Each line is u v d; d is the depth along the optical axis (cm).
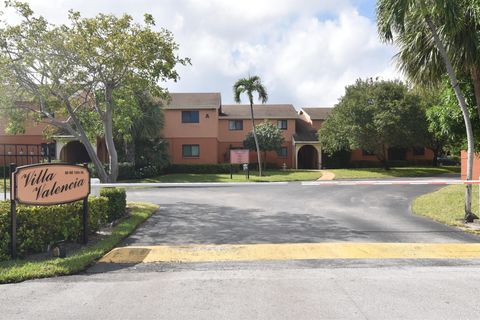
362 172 3416
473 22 1027
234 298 520
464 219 1087
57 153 3222
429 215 1208
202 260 730
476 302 500
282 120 4169
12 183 704
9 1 1144
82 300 516
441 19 1011
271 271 653
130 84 1295
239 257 751
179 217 1207
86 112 1523
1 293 546
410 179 2827
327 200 1631
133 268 680
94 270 668
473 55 1038
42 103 1305
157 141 3188
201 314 465
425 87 1202
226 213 1285
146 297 527
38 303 506
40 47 1164
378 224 1091
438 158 4516
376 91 3394
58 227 795
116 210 1101
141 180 2805
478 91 1131
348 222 1123
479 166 1830
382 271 648
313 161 4331
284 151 4172
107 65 1209
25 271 629
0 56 1174
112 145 1334
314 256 756
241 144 4081
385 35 1027
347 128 3403
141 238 927
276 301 507
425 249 804
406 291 543
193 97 3869
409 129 3303
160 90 1363
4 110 1358
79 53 1175
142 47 1218
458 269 659
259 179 2858
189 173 3344
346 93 3684
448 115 1341
